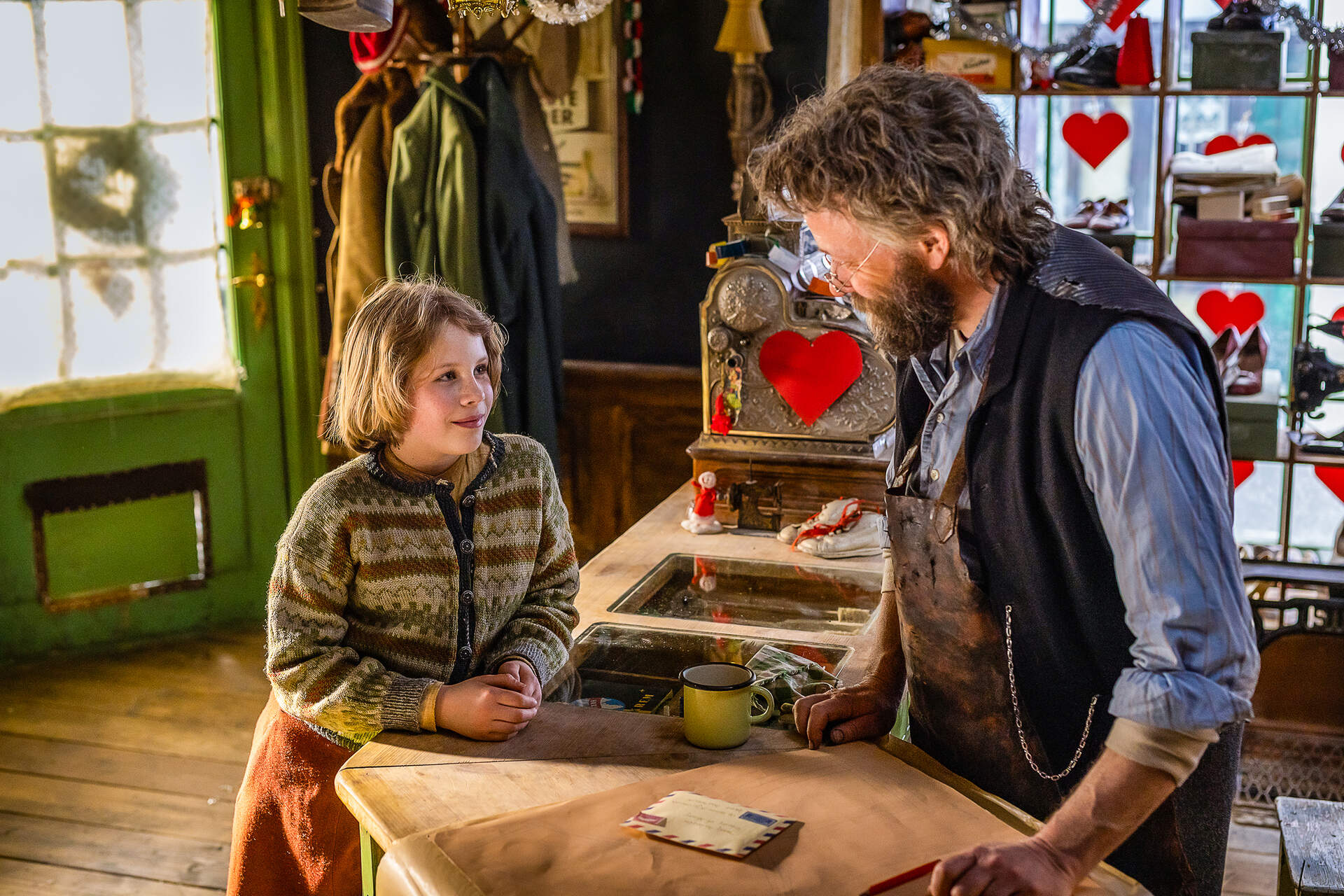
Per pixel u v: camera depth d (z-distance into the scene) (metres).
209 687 3.63
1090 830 1.08
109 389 3.76
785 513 2.55
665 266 3.63
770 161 1.25
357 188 3.53
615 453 3.75
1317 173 3.24
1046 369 1.18
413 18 3.48
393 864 1.17
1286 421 3.33
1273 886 2.64
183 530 3.96
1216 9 3.21
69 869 2.70
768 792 1.30
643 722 1.53
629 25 3.45
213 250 3.86
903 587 1.39
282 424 4.04
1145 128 3.33
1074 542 1.19
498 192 3.33
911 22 3.14
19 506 3.69
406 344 1.50
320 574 1.53
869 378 2.50
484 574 1.62
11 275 3.57
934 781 1.32
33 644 3.79
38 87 3.53
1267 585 3.16
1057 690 1.27
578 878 1.13
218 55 3.72
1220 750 1.30
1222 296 3.19
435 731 1.50
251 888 1.64
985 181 1.17
